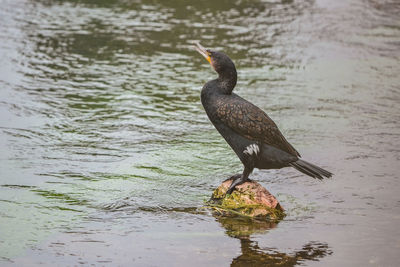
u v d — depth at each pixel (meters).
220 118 9.88
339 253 8.38
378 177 11.43
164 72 18.16
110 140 13.12
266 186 11.06
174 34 21.89
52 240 8.71
